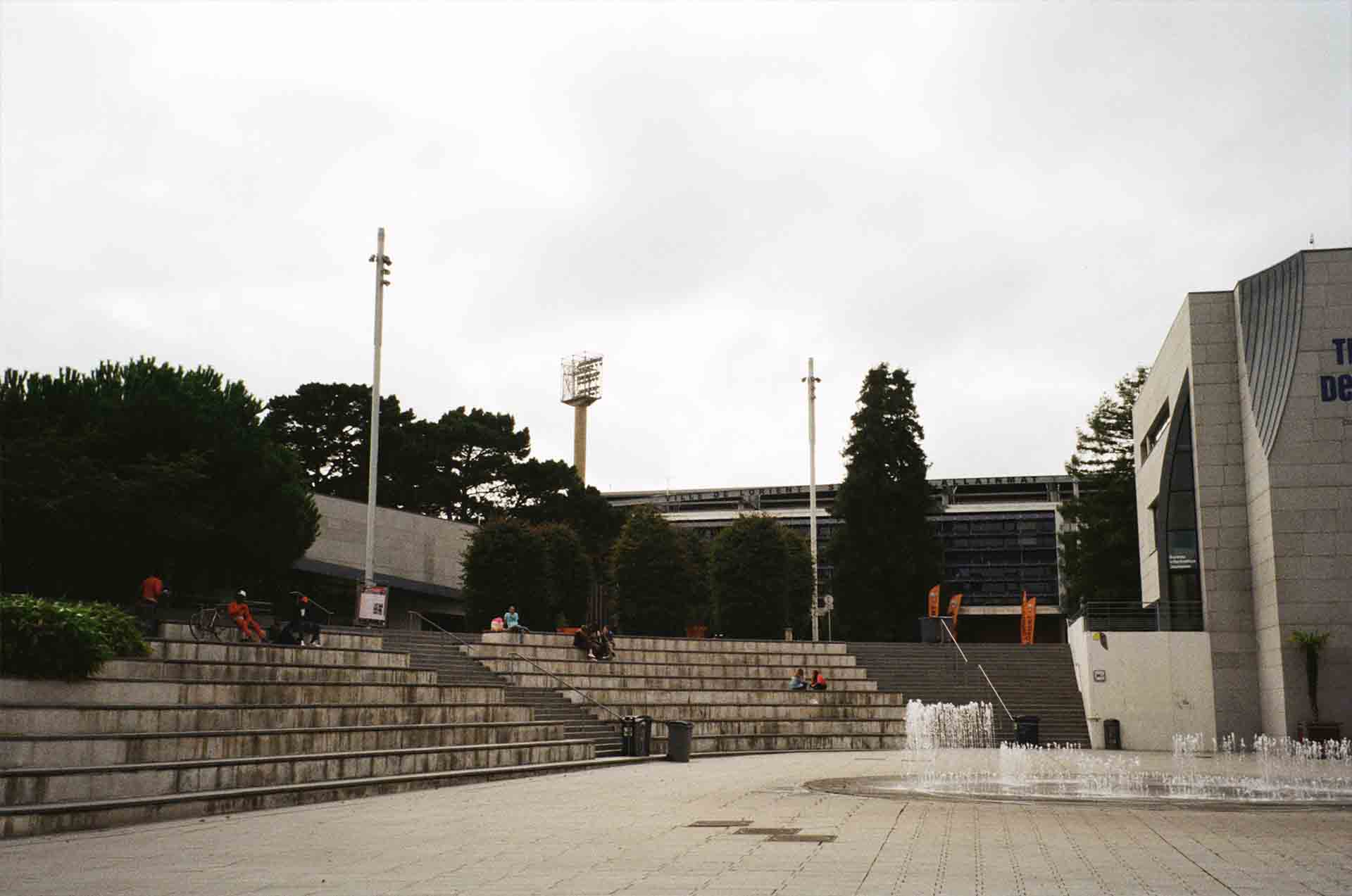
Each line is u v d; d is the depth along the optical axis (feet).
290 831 46.55
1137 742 116.57
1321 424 112.27
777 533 191.42
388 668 85.87
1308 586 110.11
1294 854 38.27
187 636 82.79
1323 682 107.86
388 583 186.60
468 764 73.77
